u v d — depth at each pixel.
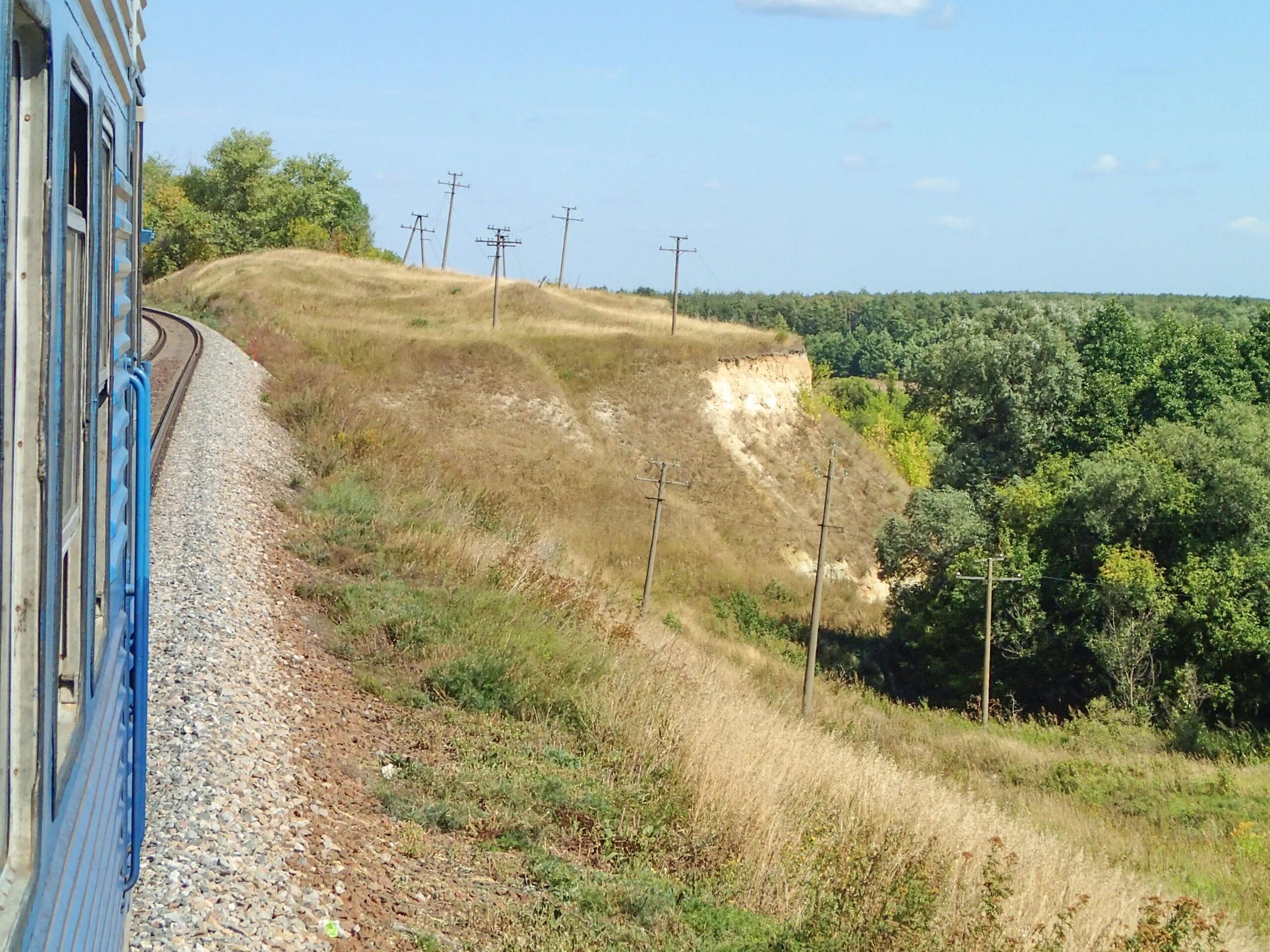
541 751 10.96
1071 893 10.55
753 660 33.38
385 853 7.93
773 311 161.25
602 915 7.86
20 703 2.04
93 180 3.17
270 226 87.38
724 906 8.52
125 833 4.44
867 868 8.70
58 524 2.28
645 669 14.59
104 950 3.45
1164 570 37.56
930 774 21.34
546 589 16.42
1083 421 45.25
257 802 7.64
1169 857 17.61
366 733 10.23
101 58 3.37
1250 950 11.39
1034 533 39.84
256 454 19.59
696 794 10.30
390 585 14.53
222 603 11.41
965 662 39.94
